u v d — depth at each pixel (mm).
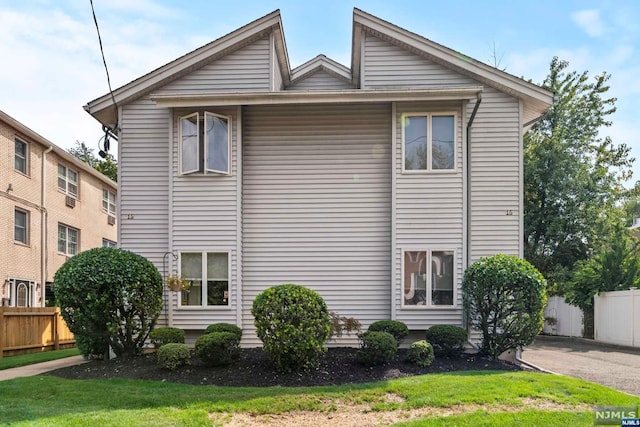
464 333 9859
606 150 25719
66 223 22328
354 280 11266
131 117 11547
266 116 11594
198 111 11219
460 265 10836
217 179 11203
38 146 20109
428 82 11406
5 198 17750
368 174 11445
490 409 6293
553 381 7602
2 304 17359
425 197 11016
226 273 11062
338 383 7922
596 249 22938
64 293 9328
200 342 8633
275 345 8242
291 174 11508
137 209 11375
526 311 9656
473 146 11195
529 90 11070
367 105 11547
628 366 10961
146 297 9828
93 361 9914
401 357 9672
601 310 17312
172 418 5922
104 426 5570
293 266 11344
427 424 5695
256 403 6617
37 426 5535
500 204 11070
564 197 23469
